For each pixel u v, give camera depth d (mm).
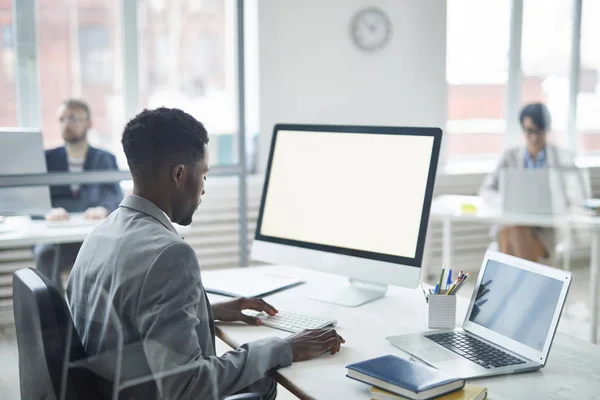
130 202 1342
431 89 4535
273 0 4004
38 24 2824
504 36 4465
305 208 1809
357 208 1712
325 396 1141
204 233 3639
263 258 1874
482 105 4559
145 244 1242
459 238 4289
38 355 1203
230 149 3258
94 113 3021
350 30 4246
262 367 1253
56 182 2654
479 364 1273
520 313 1356
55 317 1182
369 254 1673
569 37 4250
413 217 1617
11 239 2398
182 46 3529
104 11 3209
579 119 4188
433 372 1142
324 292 1779
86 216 2674
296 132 1857
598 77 4199
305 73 4148
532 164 3660
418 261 1592
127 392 1202
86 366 1210
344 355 1341
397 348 1378
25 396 1279
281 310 1625
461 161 4648
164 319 1189
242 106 3279
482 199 3764
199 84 3580
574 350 1367
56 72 2838
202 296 1277
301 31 4105
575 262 3365
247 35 4012
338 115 4277
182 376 1178
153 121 1333
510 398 1133
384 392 1112
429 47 4492
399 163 1658
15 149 2604
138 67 3350
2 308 1504
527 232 3539
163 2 3465
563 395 1144
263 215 1896
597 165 3543
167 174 1338
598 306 3123
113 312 1229
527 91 4406
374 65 4348
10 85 2688
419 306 1664
